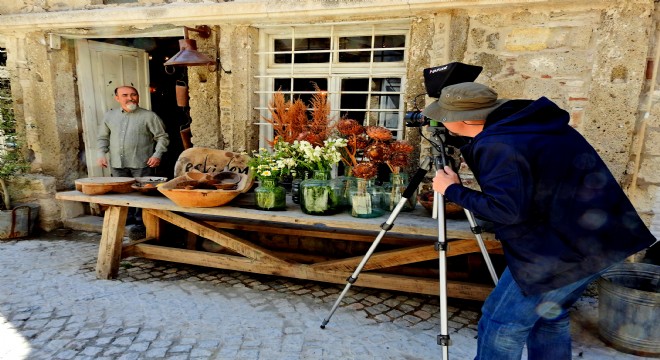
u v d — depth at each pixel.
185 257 3.15
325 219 2.48
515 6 2.85
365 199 2.53
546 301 1.50
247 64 3.64
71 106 4.43
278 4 3.25
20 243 3.99
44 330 2.33
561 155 1.40
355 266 2.77
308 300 2.80
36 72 4.21
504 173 1.38
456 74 2.19
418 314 2.64
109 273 3.08
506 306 1.57
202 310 2.62
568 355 1.68
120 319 2.47
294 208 2.81
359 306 2.73
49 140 4.35
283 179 3.38
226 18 3.45
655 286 2.38
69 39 4.31
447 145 2.10
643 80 2.67
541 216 1.43
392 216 2.18
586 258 1.40
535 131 1.43
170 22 3.62
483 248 2.12
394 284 2.73
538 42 2.87
